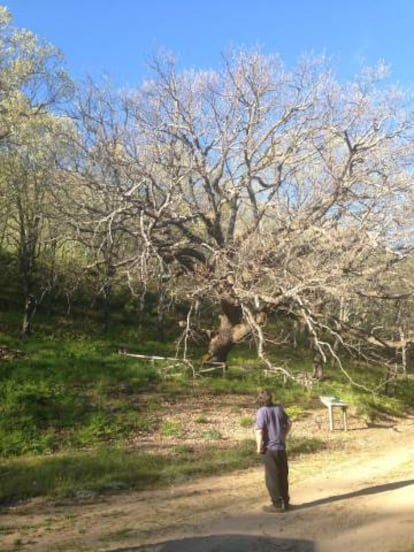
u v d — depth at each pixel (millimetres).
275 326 27625
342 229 18422
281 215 18953
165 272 20422
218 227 19922
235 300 19344
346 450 14039
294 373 21750
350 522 7562
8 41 21781
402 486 9734
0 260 29594
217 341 21297
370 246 17109
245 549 6582
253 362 24375
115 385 18281
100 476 10742
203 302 23281
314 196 19109
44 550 6766
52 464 11266
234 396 18812
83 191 20047
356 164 18547
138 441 13844
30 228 22547
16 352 20516
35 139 20812
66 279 24641
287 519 7828
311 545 6664
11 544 7043
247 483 10414
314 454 13500
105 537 7285
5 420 13703
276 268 18234
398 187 17859
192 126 19562
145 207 18547
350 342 21672
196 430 14953
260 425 8406
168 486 10297
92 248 19906
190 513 8406
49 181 19750
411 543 6566
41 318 25891
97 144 19266
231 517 8078
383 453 13578
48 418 14492
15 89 21531
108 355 21938
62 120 21500
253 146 19406
